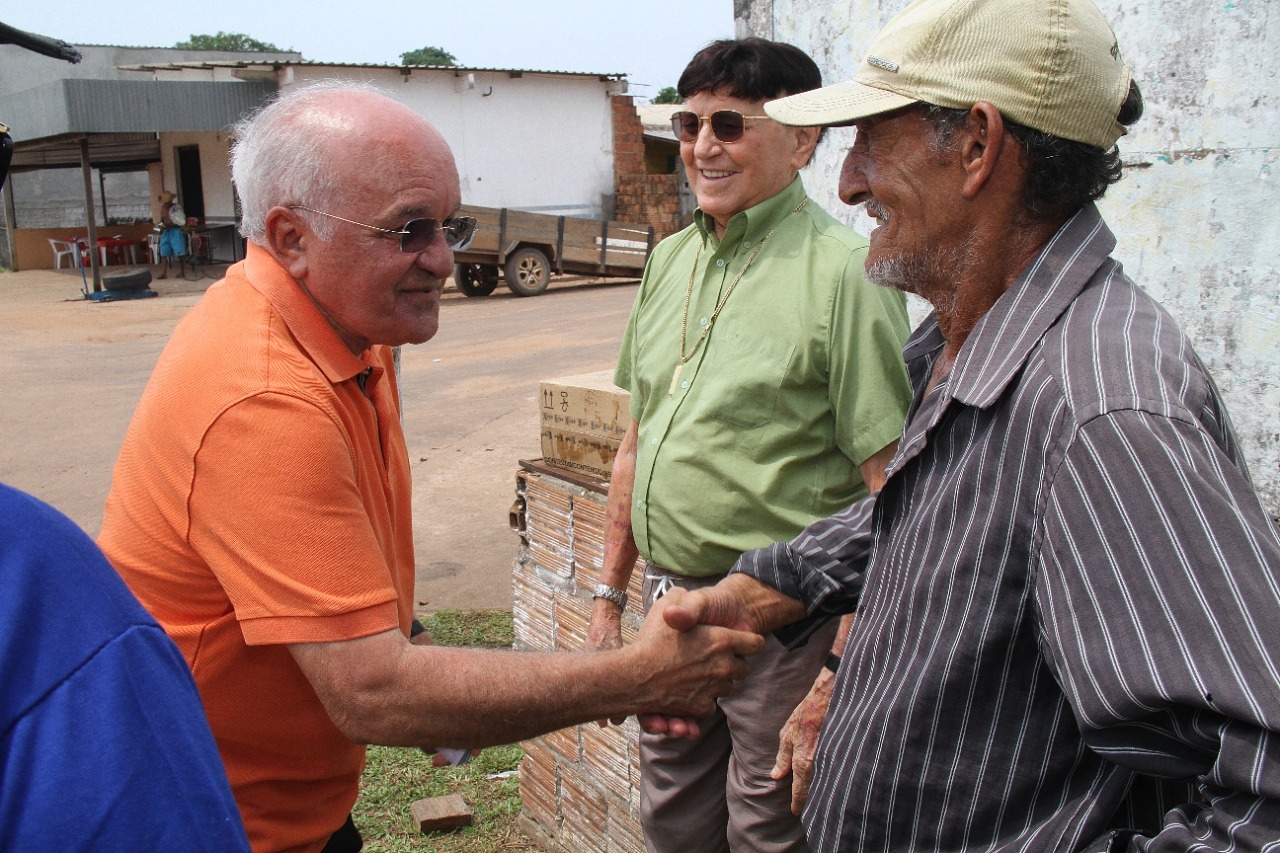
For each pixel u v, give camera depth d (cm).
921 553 135
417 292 170
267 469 151
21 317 1669
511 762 373
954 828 133
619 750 286
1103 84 129
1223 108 242
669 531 230
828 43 358
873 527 152
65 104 1766
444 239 169
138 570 161
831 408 218
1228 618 102
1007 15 129
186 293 1941
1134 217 264
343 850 197
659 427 234
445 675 157
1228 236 245
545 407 300
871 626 147
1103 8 264
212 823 94
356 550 156
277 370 156
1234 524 105
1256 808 100
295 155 159
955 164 134
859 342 208
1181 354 119
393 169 160
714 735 246
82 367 1223
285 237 164
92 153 2345
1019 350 128
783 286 218
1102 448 112
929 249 140
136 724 89
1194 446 109
